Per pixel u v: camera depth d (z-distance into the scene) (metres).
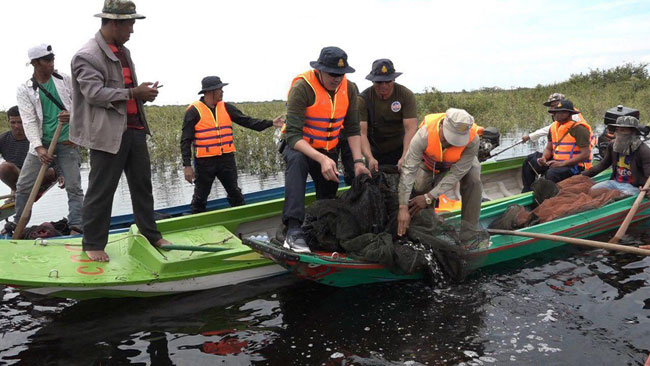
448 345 3.43
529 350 3.34
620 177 6.63
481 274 4.77
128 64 4.17
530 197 6.46
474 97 19.31
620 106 8.23
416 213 4.61
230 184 6.66
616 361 3.18
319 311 4.02
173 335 3.64
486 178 8.27
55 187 10.05
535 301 4.10
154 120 17.84
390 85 5.14
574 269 4.80
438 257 4.46
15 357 3.36
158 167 12.29
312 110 4.45
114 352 3.41
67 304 4.18
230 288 4.48
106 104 3.83
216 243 4.73
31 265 3.95
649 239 5.71
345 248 4.39
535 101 22.39
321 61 4.26
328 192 4.96
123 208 8.26
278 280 4.67
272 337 3.60
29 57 5.32
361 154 4.79
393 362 3.23
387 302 4.17
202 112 6.33
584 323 3.70
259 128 6.75
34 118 5.44
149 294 4.20
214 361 3.28
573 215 5.69
